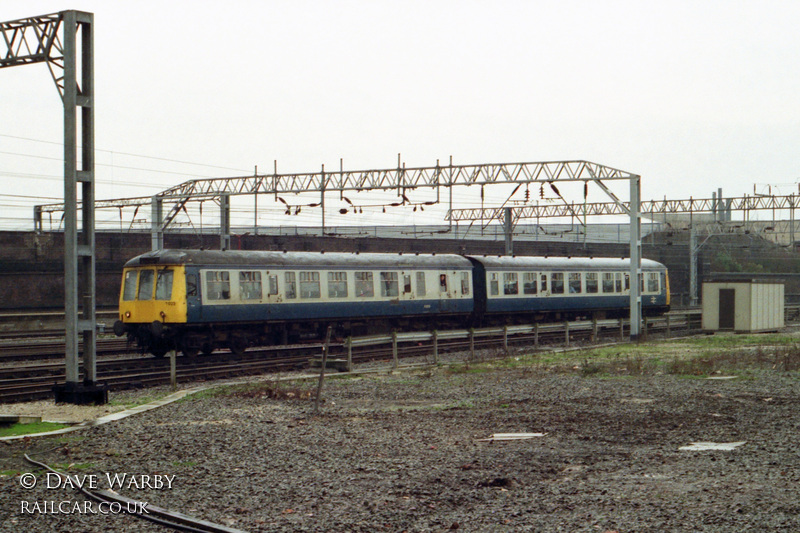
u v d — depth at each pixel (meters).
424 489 10.81
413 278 35.81
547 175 37.66
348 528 9.12
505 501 10.19
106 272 49.12
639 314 37.31
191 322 27.91
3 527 9.12
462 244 62.84
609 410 17.47
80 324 18.62
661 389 20.55
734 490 10.26
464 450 13.39
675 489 10.46
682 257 79.62
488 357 29.58
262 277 30.22
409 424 15.97
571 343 35.84
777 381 21.98
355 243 56.44
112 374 24.02
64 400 18.50
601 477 11.36
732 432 14.63
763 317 42.88
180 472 11.77
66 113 18.17
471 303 38.44
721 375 23.50
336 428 15.44
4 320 41.34
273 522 9.38
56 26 18.17
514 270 40.28
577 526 9.02
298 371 26.05
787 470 11.40
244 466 12.19
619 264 46.19
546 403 18.62
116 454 12.91
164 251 28.38
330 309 32.50
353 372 25.11
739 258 90.94
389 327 35.97
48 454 12.92
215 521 9.41
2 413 17.28
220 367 25.05
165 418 16.50
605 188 37.16
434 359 27.75
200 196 45.56
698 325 47.38
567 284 42.88
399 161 40.09
